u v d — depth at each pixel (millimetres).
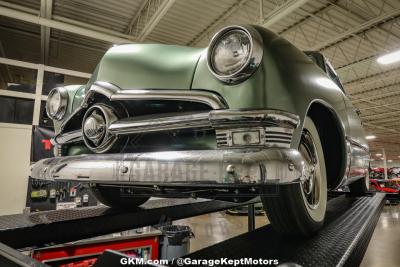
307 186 1265
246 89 984
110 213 1526
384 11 6188
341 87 2443
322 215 1315
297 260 868
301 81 1144
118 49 1360
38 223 1259
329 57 8477
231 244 1054
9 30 7000
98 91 1264
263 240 1116
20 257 757
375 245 5957
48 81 4230
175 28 6715
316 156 1361
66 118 1572
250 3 5645
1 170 3760
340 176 1684
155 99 1144
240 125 949
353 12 6223
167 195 1325
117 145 1243
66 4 5801
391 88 11391
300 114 1067
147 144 1256
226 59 1017
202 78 1090
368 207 2125
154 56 1257
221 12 6059
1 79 9922
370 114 15680
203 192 1156
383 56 6348
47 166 1280
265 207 1131
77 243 2652
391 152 31891
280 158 864
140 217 1637
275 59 1035
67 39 7445
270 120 932
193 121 1026
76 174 1143
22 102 4031
